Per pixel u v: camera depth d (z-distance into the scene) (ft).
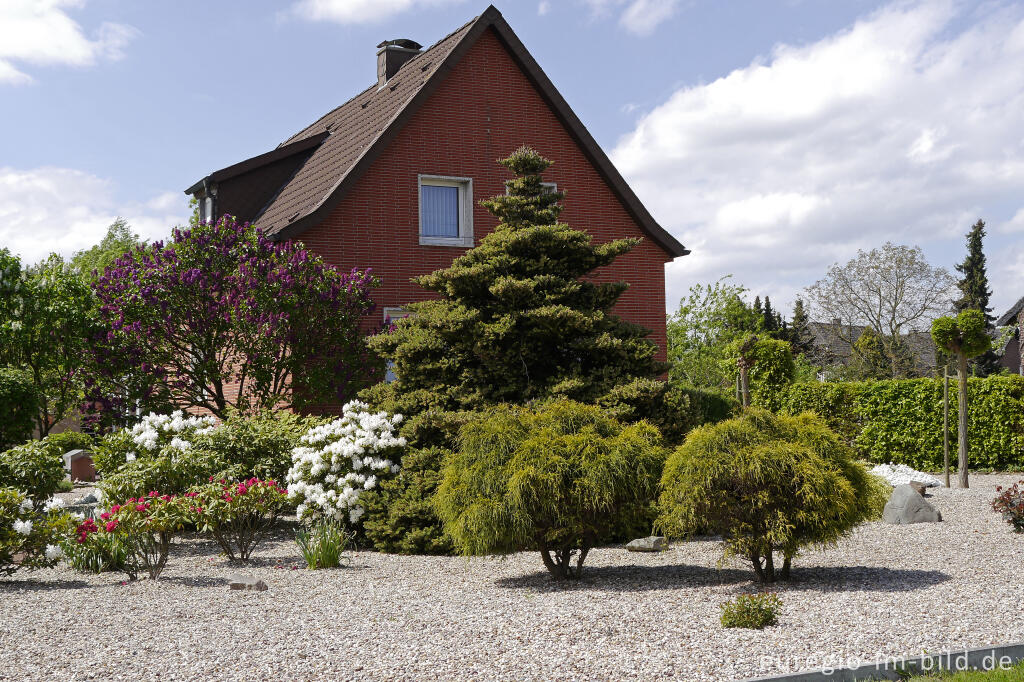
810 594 24.81
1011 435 62.75
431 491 36.81
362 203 60.59
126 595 27.14
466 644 19.76
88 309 59.11
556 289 40.37
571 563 32.73
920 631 20.02
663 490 28.19
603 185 68.80
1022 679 16.56
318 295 51.37
